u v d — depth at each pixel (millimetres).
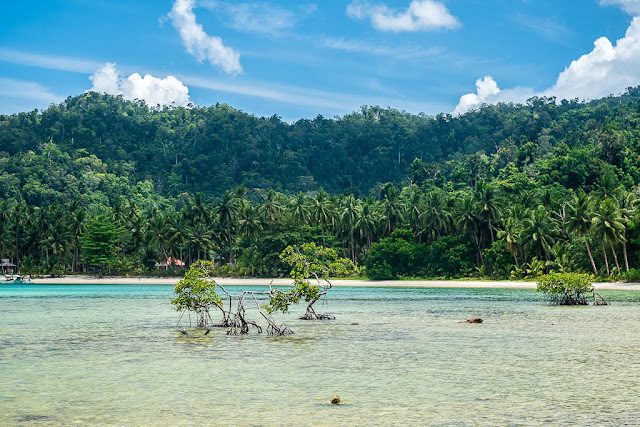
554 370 29719
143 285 140625
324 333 44750
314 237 154875
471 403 23281
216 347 37625
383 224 153125
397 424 20516
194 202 161875
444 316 58344
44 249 167250
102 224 153875
